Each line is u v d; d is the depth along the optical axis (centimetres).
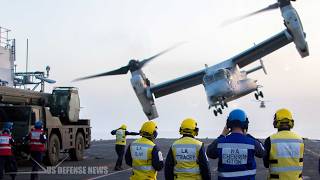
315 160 1997
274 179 545
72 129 2106
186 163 562
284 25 2778
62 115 2142
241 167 512
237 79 3128
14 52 2994
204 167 558
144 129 632
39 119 1806
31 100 2034
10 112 1759
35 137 1341
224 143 523
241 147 515
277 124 562
